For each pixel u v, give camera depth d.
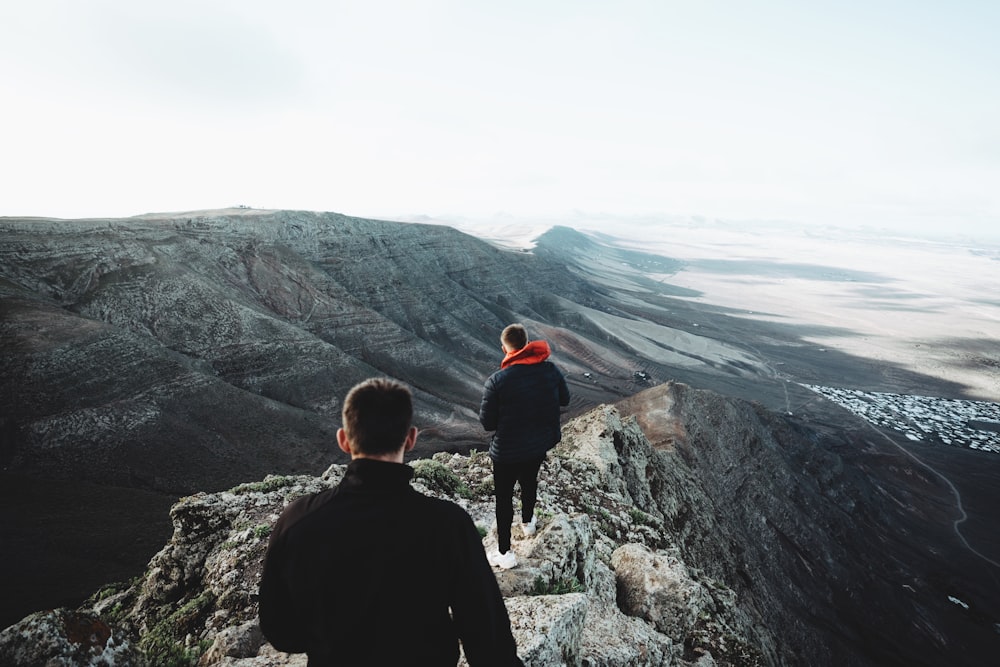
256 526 7.95
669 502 21.66
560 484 11.66
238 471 57.19
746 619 14.54
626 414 70.69
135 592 8.12
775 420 97.12
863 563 71.00
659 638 6.40
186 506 8.36
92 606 8.09
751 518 60.44
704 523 24.50
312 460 64.19
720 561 22.56
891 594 64.25
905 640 57.25
